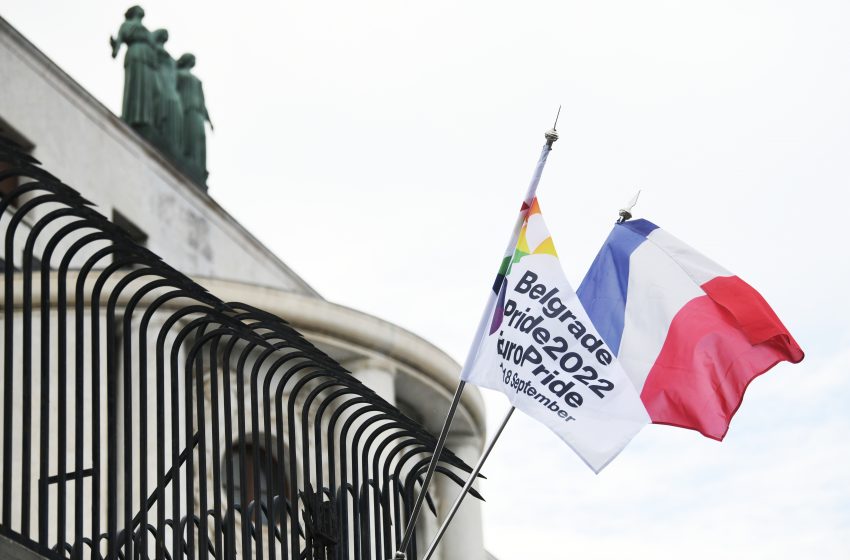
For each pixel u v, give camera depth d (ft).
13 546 29.17
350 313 95.61
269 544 37.35
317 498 38.96
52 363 86.02
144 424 33.58
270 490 37.70
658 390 44.50
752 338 44.04
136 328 85.87
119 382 85.20
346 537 40.04
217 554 35.99
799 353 44.24
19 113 110.73
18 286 88.22
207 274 119.55
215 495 35.94
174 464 34.12
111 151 115.85
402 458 42.39
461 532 98.32
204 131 127.34
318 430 39.88
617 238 46.32
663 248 45.68
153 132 122.62
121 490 80.64
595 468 38.73
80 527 31.22
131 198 115.65
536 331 40.57
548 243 41.68
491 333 41.06
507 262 41.73
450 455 42.80
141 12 127.24
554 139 42.52
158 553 33.68
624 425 39.01
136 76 123.54
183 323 87.04
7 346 30.55
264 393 38.17
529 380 40.04
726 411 43.83
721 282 44.83
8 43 111.65
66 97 113.50
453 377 100.17
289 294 93.50
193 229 119.96
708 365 44.24
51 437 83.56
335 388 89.56
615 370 39.73
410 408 101.86
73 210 32.17
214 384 36.24
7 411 30.25
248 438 86.38
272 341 88.48
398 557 38.37
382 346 96.43
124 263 33.32
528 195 42.11
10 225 31.09
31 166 31.37
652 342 45.01
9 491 29.76
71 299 86.99
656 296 45.29
